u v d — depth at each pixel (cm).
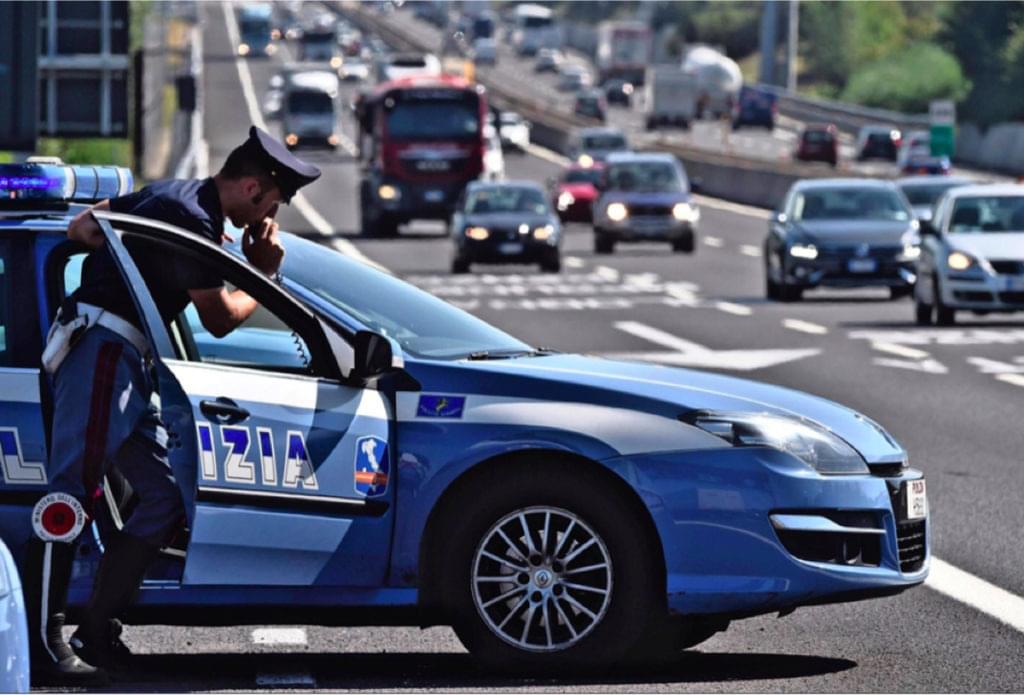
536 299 7750
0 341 1800
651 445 1789
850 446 1853
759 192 16300
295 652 1980
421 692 1745
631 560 1789
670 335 6059
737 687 1789
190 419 1716
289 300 1756
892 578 1844
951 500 3000
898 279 7494
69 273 1877
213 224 1736
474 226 9438
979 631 2094
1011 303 6272
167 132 16925
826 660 1942
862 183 7888
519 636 1808
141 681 1783
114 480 1792
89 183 1909
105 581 1725
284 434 1750
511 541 1797
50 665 1723
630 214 11056
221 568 1752
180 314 1866
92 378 1677
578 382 1817
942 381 4750
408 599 1791
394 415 1794
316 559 1770
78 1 7638
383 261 10481
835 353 5453
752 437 1805
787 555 1794
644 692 1750
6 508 1764
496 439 1783
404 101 12656
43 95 7706
